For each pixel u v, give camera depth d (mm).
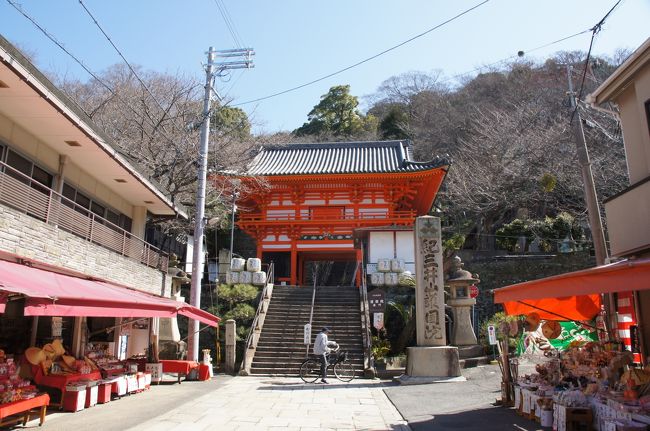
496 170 30906
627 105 10977
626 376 6723
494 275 27984
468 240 38281
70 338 11727
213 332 20453
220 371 16859
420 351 13930
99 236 12758
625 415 5977
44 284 6820
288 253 31766
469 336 18250
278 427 7789
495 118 36469
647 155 9938
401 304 21578
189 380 14289
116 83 24125
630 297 10398
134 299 8789
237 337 19547
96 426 7598
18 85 8625
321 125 56969
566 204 31656
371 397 11188
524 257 29391
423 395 11062
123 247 14039
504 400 9234
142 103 22266
